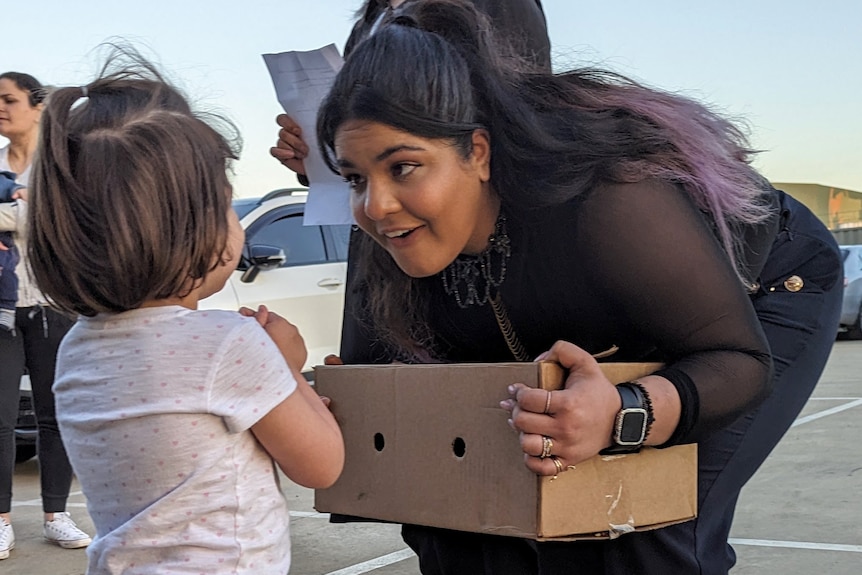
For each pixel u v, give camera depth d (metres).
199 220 1.34
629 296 1.39
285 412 1.37
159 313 1.35
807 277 1.77
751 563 3.03
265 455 1.41
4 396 3.57
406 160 1.34
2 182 3.48
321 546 3.56
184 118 1.38
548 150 1.38
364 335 1.79
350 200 1.50
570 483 1.28
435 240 1.41
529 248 1.46
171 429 1.30
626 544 1.47
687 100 1.52
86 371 1.37
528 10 1.68
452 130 1.35
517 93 1.43
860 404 6.55
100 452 1.34
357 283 1.76
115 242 1.28
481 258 1.52
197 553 1.30
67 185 1.30
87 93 1.41
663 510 1.40
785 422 1.71
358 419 1.54
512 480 1.30
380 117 1.32
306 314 5.94
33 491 4.96
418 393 1.44
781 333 1.72
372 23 1.78
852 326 12.35
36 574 3.35
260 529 1.36
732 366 1.37
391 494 1.48
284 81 1.82
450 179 1.36
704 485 1.59
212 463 1.32
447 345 1.69
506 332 1.57
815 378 1.78
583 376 1.27
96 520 1.38
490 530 1.33
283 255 5.75
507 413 1.31
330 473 1.45
